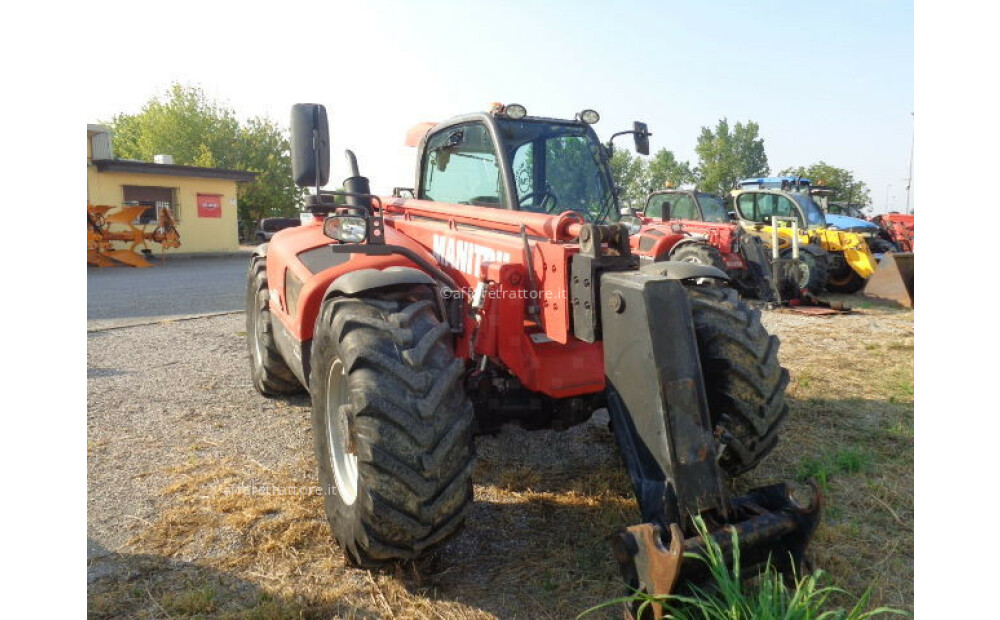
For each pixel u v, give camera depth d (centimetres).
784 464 360
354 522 231
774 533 213
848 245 1167
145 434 407
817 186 1465
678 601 202
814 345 681
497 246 291
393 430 219
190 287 1209
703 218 1213
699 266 296
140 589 244
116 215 1689
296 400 482
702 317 274
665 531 206
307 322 321
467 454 231
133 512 304
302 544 277
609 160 374
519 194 325
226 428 420
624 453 228
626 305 224
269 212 3800
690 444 213
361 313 244
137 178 2055
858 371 565
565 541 278
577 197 345
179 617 228
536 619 227
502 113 335
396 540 223
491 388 302
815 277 1090
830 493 325
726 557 204
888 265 1040
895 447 385
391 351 229
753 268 959
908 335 735
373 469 217
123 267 1675
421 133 405
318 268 337
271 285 436
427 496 218
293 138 292
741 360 267
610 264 242
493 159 328
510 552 271
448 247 336
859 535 285
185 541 278
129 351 637
